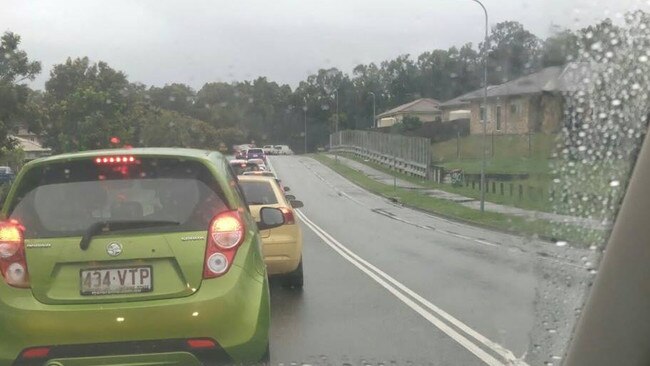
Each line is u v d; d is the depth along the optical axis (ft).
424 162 148.05
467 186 125.29
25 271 14.11
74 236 14.25
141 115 119.34
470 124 139.95
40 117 106.42
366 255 45.21
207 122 121.19
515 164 57.16
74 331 13.76
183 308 14.03
